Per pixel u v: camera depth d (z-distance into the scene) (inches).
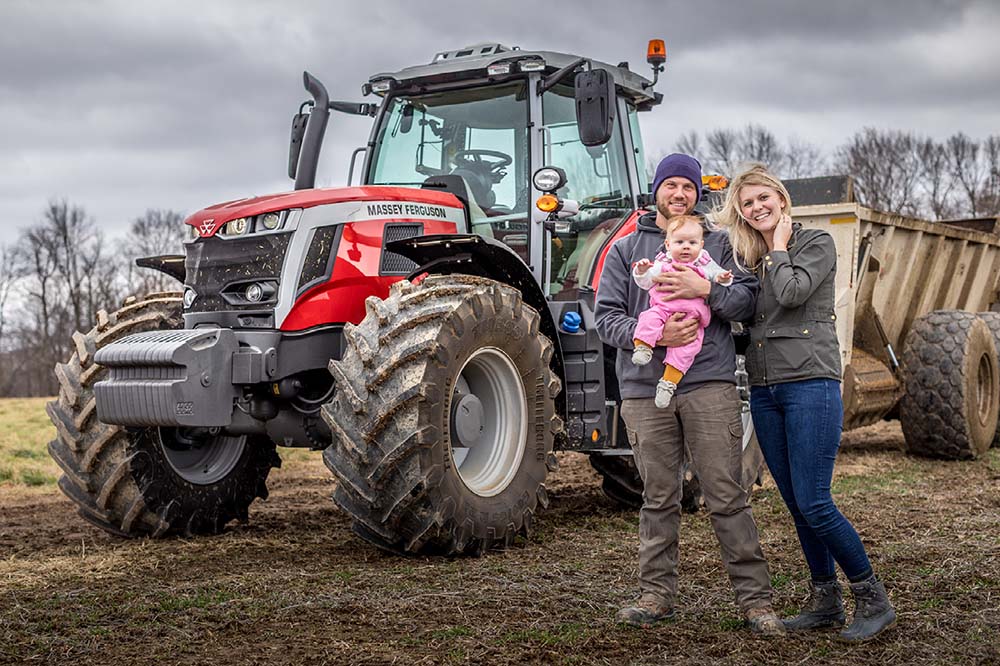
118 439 213.0
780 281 135.6
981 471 312.5
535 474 205.8
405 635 139.9
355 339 184.9
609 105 207.8
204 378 188.7
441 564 186.5
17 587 171.6
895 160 1664.6
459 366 188.2
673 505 145.5
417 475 180.5
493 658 129.4
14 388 1831.9
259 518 247.3
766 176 141.0
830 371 137.9
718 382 141.3
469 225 231.5
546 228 224.7
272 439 215.6
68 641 138.2
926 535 208.2
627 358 146.5
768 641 136.1
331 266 201.3
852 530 138.3
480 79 235.1
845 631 138.1
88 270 1863.9
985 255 408.8
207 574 181.6
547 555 196.1
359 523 190.5
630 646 134.6
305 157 239.9
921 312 373.7
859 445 378.0
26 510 264.8
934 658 129.3
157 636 140.9
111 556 199.3
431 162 238.7
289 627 144.6
